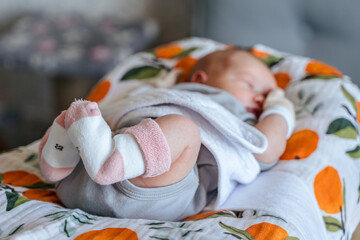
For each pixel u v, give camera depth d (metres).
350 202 0.89
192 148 0.71
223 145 0.81
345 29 1.50
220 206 0.81
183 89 0.98
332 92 1.07
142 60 1.24
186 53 1.28
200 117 0.82
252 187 0.85
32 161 0.92
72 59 1.67
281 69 1.19
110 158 0.63
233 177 0.83
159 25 2.06
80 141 0.63
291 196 0.79
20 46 1.76
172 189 0.71
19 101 2.20
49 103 2.18
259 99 1.02
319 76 1.13
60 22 1.98
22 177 0.86
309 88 1.10
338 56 1.55
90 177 0.70
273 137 0.88
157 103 0.82
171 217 0.75
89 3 2.11
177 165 0.70
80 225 0.65
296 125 1.00
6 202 0.70
